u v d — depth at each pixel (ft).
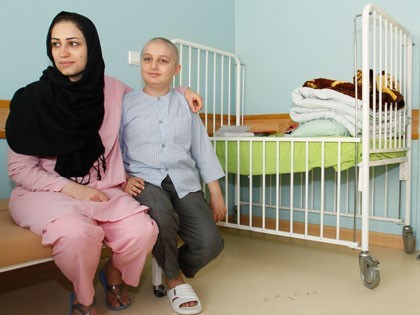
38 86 4.08
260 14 8.13
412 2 6.41
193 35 7.53
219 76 8.14
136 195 4.44
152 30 6.76
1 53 5.02
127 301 4.44
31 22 5.28
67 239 3.41
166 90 4.84
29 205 3.78
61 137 4.00
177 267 4.40
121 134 4.78
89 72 4.14
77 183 4.04
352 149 4.99
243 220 8.34
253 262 5.93
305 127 5.61
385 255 6.26
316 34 7.39
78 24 4.10
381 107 5.25
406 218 6.39
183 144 4.84
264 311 4.25
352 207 7.11
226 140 6.29
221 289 4.88
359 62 6.88
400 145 6.02
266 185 8.04
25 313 4.35
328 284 5.03
